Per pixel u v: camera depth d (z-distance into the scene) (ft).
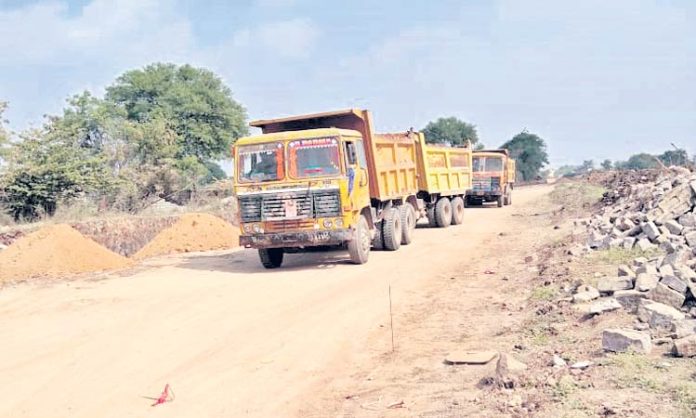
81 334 30.96
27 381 24.35
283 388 22.39
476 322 29.25
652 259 34.58
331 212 45.65
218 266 51.62
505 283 37.78
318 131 46.01
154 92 150.10
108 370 25.27
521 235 61.72
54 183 81.61
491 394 19.26
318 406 20.48
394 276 42.70
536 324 27.14
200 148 150.82
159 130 99.86
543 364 21.48
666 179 64.28
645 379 18.53
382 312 32.68
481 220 82.94
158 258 58.49
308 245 46.26
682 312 25.04
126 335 30.37
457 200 78.38
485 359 23.15
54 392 23.03
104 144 99.14
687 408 16.39
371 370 23.75
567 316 27.35
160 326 31.81
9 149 80.02
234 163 47.06
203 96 152.66
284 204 45.93
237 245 66.13
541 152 294.46
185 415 20.38
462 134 268.62
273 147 46.50
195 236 64.08
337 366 24.56
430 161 70.64
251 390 22.34
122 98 149.18
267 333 29.63
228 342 28.45
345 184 45.52
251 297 37.86
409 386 21.49
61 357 27.27
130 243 70.28
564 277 34.81
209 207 91.81
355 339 28.07
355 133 49.42
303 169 45.91
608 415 16.40
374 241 55.26
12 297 41.19
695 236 38.14
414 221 63.00
